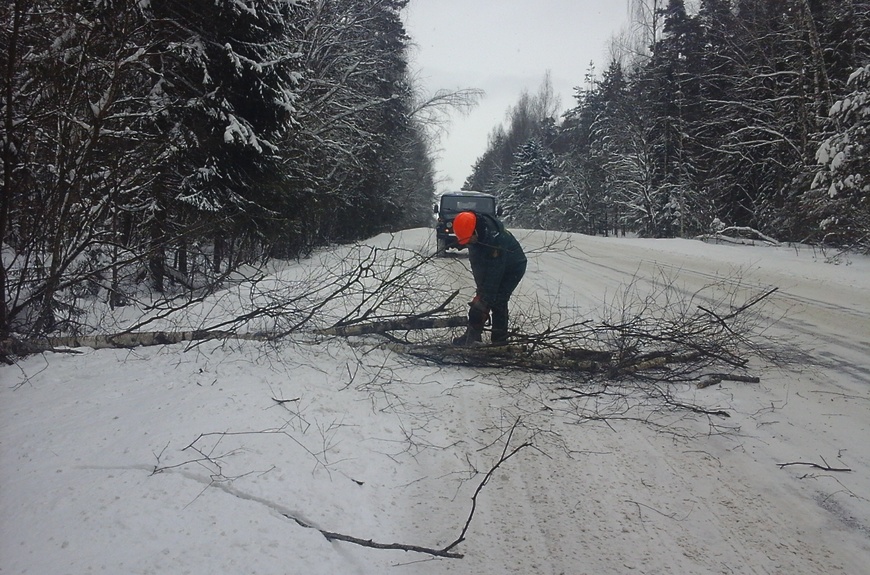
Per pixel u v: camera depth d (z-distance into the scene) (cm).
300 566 258
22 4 620
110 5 764
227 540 267
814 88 2366
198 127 1135
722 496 336
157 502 288
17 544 256
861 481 349
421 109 2647
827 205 1639
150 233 1087
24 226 664
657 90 3512
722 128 3106
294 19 1583
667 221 3328
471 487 344
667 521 312
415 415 436
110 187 782
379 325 570
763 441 404
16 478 309
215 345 542
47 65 687
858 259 1393
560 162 5016
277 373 468
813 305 852
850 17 2311
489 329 596
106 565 243
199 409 386
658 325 589
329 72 2084
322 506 305
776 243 1991
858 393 495
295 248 1764
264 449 345
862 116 1595
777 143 2533
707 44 3312
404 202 3781
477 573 270
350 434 388
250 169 1289
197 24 1145
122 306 852
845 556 284
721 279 1120
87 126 725
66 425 374
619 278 1147
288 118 1331
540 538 297
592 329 575
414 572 269
